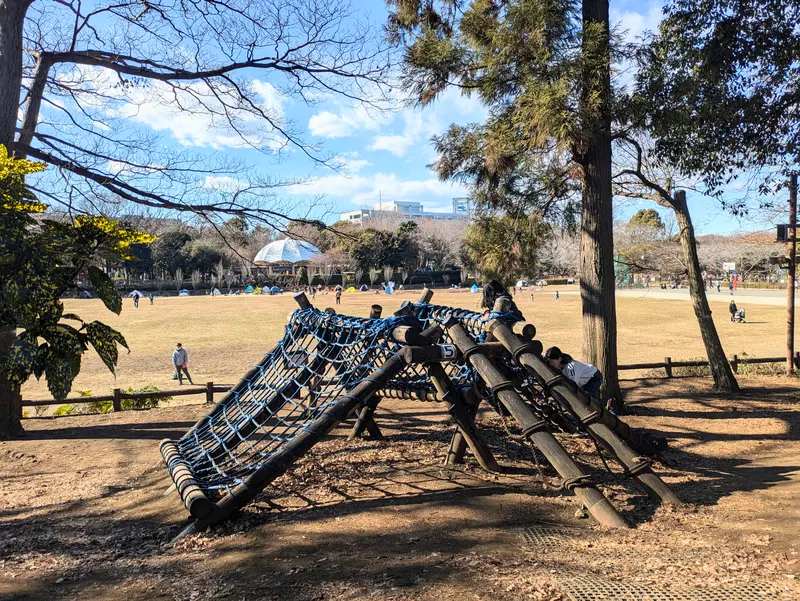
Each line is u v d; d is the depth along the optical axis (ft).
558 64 29.40
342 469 23.11
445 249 314.35
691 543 14.62
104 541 17.26
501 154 32.09
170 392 38.42
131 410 37.19
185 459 22.03
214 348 82.12
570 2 29.40
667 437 28.17
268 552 15.38
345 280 295.07
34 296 19.69
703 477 21.48
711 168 37.50
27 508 20.44
